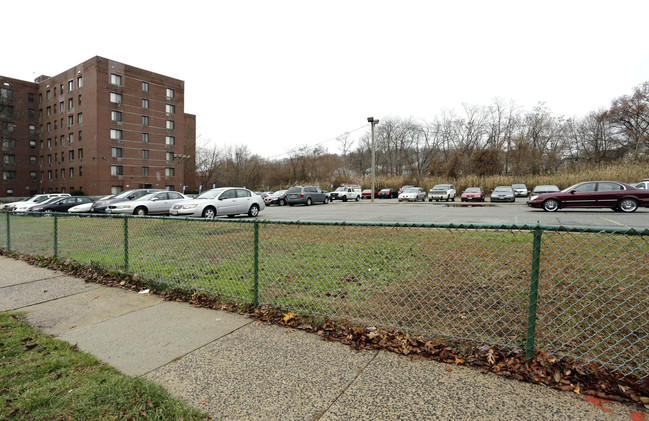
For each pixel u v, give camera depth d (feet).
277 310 13.58
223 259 21.34
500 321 11.43
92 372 9.34
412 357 9.85
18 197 173.47
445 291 14.26
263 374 9.16
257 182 202.39
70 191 161.48
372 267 17.76
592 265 16.35
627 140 174.70
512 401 7.76
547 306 12.30
